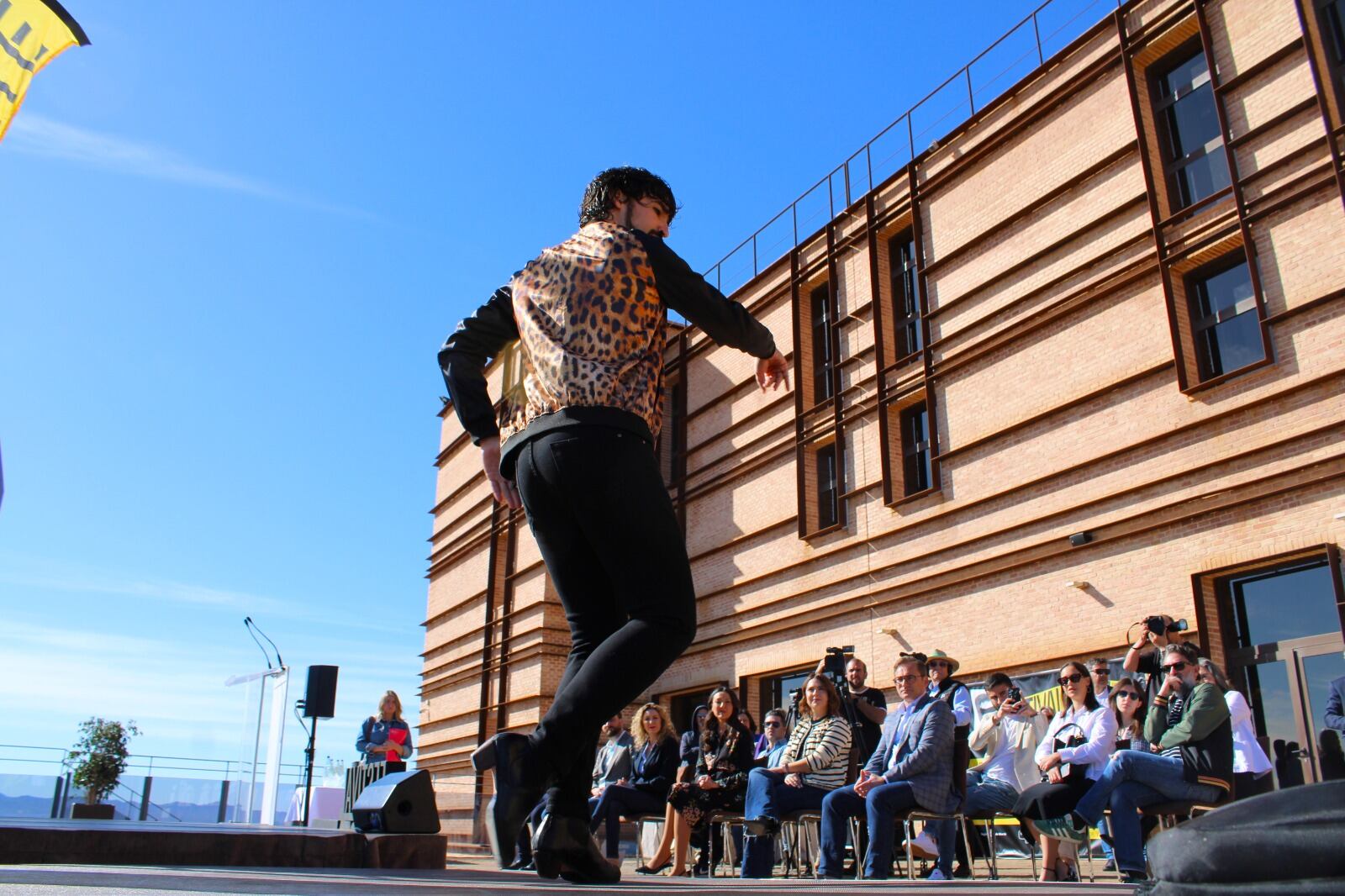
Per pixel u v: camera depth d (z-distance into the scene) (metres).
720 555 19.56
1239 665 11.35
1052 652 12.95
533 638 22.81
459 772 24.88
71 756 23.61
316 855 4.04
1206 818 1.17
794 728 8.80
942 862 7.02
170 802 23.94
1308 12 11.72
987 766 8.68
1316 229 11.30
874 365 16.97
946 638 14.50
